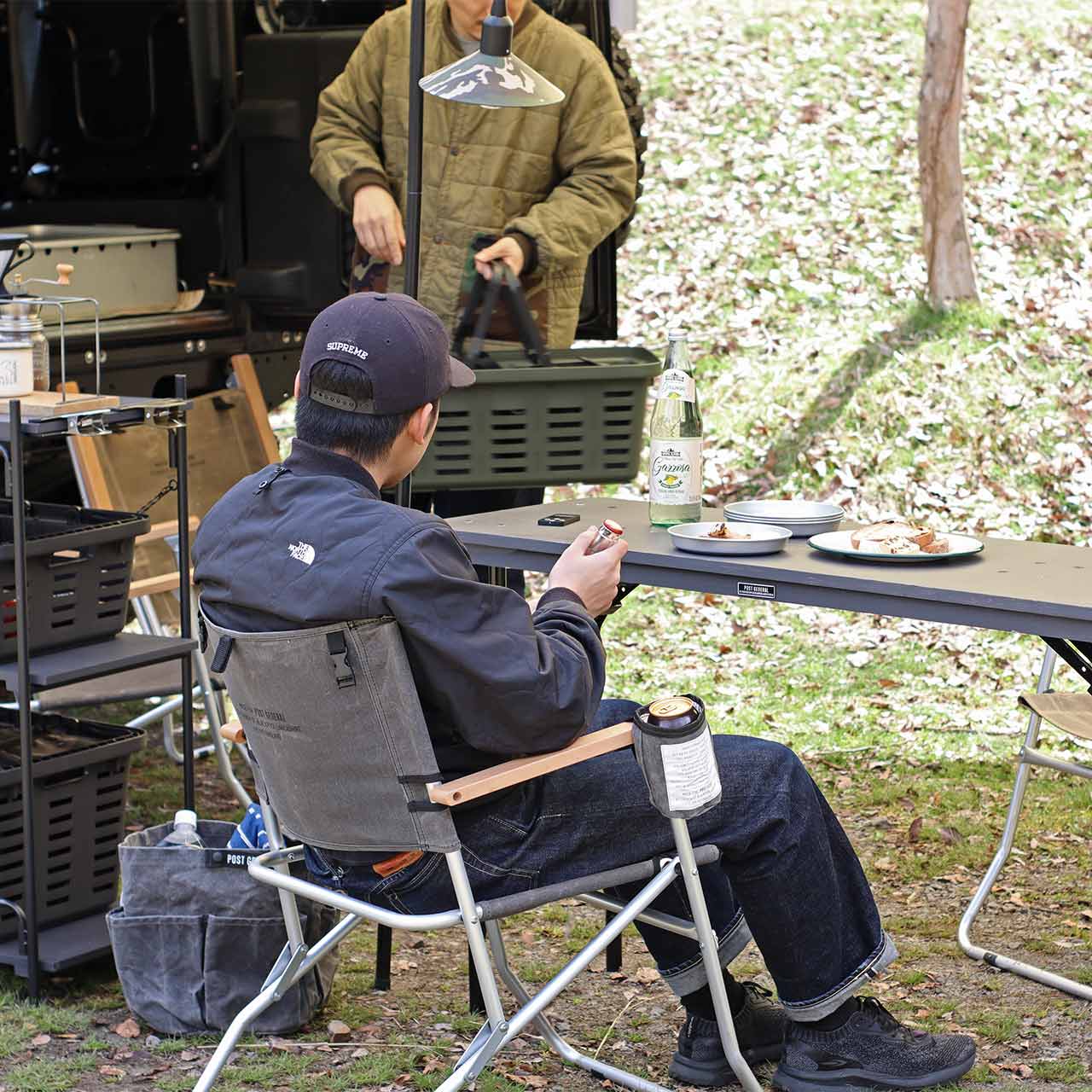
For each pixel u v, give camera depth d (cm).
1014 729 781
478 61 501
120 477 732
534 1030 480
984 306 1299
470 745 357
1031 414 1177
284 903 408
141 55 828
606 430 568
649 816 386
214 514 372
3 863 515
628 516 530
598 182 658
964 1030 477
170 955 473
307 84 800
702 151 1556
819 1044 422
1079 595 404
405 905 376
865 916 419
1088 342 1248
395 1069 452
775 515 507
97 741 546
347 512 353
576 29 776
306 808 369
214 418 798
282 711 358
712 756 372
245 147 821
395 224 670
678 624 950
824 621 938
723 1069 441
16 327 505
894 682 849
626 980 521
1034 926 560
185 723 534
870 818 672
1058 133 1512
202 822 511
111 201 857
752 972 527
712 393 1257
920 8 1747
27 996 506
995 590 411
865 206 1458
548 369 559
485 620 350
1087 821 659
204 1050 466
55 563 512
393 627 343
